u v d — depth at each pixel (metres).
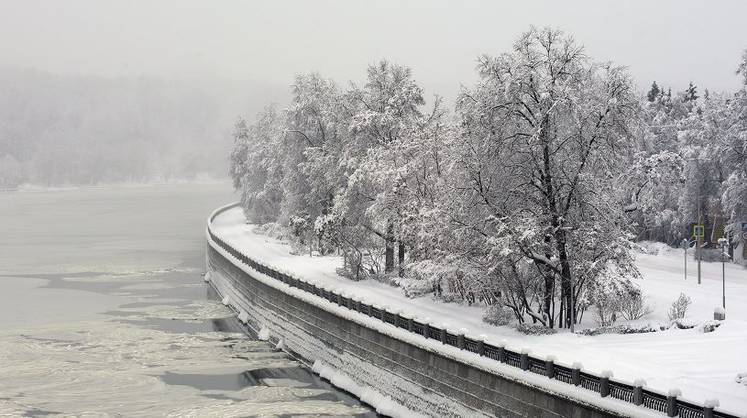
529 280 40.38
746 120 67.75
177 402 40.50
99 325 58.78
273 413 38.62
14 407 39.56
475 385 31.98
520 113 39.66
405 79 61.97
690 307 42.19
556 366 28.16
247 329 59.03
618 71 39.31
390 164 54.19
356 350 42.09
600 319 40.16
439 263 45.00
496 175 40.62
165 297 72.56
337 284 55.16
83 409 39.31
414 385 36.44
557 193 39.56
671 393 23.75
